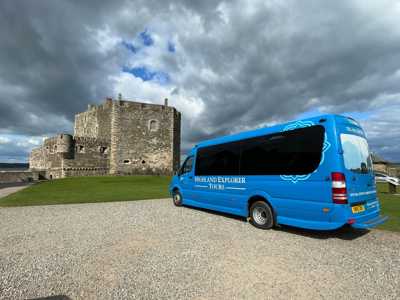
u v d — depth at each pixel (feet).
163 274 14.24
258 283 13.21
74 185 78.23
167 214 31.78
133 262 15.94
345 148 20.08
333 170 19.42
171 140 152.56
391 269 15.02
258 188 25.34
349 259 16.58
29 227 25.00
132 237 21.39
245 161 27.40
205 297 11.80
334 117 20.43
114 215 31.04
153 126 147.64
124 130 139.03
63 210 34.71
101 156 132.87
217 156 31.58
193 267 15.20
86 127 154.51
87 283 13.16
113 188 69.21
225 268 15.08
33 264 15.64
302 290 12.51
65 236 21.72
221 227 25.03
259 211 25.04
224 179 29.76
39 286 12.83
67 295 11.95
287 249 18.52
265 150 25.40
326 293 12.25
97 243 19.76
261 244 19.63
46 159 138.00
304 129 22.12
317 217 20.21
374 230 23.93
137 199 46.65
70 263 15.78
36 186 74.59
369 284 13.16
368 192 21.49
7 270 14.76
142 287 12.75
